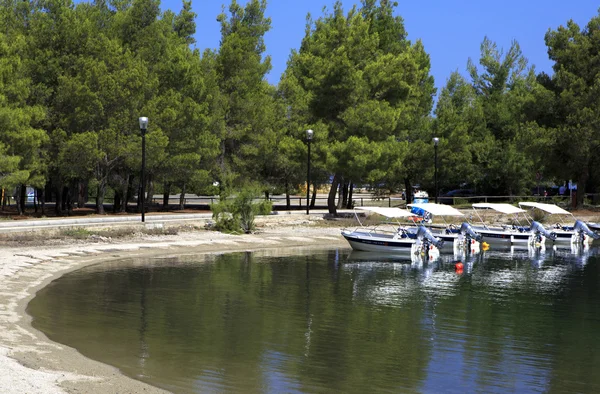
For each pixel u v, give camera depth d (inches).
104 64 1797.5
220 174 2135.8
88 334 692.7
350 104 2142.0
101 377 526.9
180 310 837.8
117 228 1566.2
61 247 1344.7
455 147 2568.9
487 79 3083.2
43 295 907.4
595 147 2362.2
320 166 2095.2
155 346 653.9
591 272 1282.0
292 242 1699.1
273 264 1316.4
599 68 2369.6
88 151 1701.5
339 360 623.5
